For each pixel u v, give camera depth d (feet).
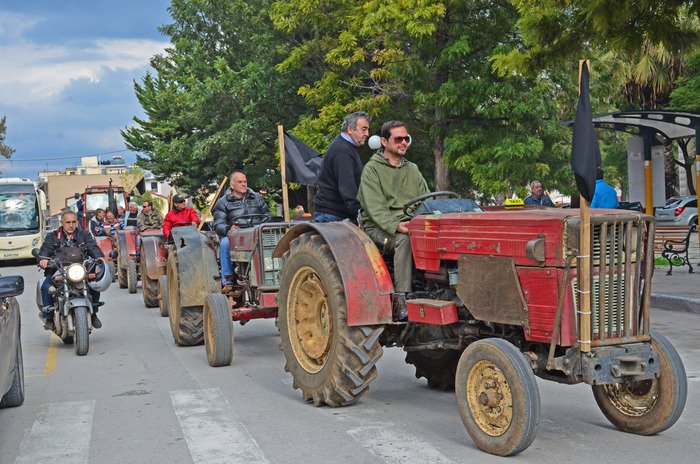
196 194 134.00
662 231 57.57
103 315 49.01
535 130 75.00
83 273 35.01
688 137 59.21
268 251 31.55
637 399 19.76
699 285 44.73
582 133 17.24
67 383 28.43
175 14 123.75
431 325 22.36
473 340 20.86
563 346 18.13
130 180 171.01
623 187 144.87
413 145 87.81
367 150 80.28
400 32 73.61
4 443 20.67
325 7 84.94
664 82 95.45
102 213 86.63
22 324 46.96
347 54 82.58
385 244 23.22
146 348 35.99
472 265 19.61
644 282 18.40
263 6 109.70
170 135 132.26
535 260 17.92
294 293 24.64
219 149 114.11
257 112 108.37
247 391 26.08
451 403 23.70
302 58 87.97
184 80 123.85
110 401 25.14
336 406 23.45
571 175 75.20
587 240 17.26
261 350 34.55
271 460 18.53
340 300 22.41
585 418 21.38
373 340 22.13
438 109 75.05
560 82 75.36
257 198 36.94
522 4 44.06
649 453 18.19
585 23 42.42
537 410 17.54
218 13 121.49
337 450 19.08
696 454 18.07
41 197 116.26
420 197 22.48
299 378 24.21
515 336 19.38
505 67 46.39
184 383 27.66
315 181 38.83
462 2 72.43
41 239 115.14
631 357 17.94
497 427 18.30
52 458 19.26
